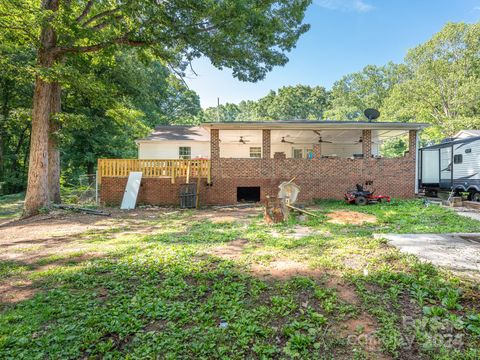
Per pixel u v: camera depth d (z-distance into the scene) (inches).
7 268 176.7
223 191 503.8
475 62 1032.2
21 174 872.3
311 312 112.7
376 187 504.4
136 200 479.2
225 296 130.1
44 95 403.2
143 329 105.7
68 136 509.7
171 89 1330.0
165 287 141.4
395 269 157.8
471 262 163.8
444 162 533.6
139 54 473.1
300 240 230.1
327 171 506.3
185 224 327.3
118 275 160.7
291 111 2110.0
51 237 267.6
